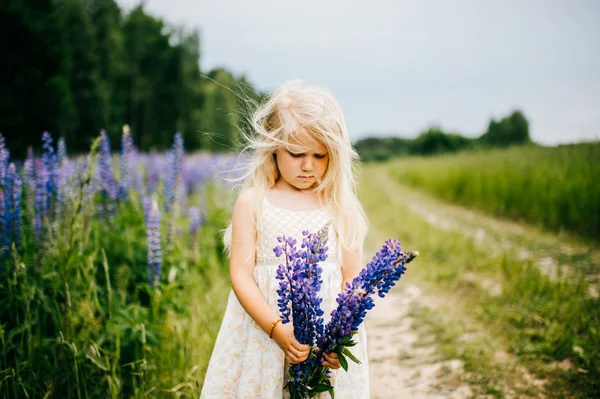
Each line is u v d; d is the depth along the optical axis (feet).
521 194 31.01
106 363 8.26
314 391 5.64
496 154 57.00
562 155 37.65
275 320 5.78
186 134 156.56
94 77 107.55
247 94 7.77
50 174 10.84
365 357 6.50
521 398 9.45
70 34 103.86
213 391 6.29
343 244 6.68
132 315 9.48
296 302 5.29
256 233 6.60
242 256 6.45
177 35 161.68
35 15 69.26
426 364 11.33
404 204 43.01
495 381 10.11
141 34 146.30
